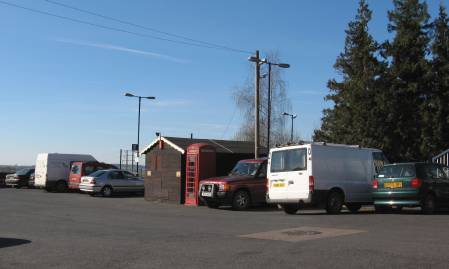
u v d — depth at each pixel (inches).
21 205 863.1
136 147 1678.2
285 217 626.8
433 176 658.8
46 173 1449.3
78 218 631.8
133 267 314.3
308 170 665.0
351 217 601.9
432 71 1310.3
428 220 551.8
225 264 318.0
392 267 300.8
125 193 1268.5
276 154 713.0
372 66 1380.4
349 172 699.4
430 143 1294.3
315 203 661.9
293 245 384.8
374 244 382.0
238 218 621.3
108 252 367.9
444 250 352.2
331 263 314.8
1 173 1747.0
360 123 1362.0
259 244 392.8
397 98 1339.8
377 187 672.4
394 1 1400.1
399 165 660.1
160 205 914.1
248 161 863.1
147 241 418.9
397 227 488.7
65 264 327.9
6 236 461.1
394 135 1341.0
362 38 1493.6
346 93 1471.5
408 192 639.1
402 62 1347.2
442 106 1284.4
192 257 343.3
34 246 401.7
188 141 1037.2
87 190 1244.5
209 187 818.8
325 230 470.9
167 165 1005.2
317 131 1733.5
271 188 710.5
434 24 1368.1
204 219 610.2
